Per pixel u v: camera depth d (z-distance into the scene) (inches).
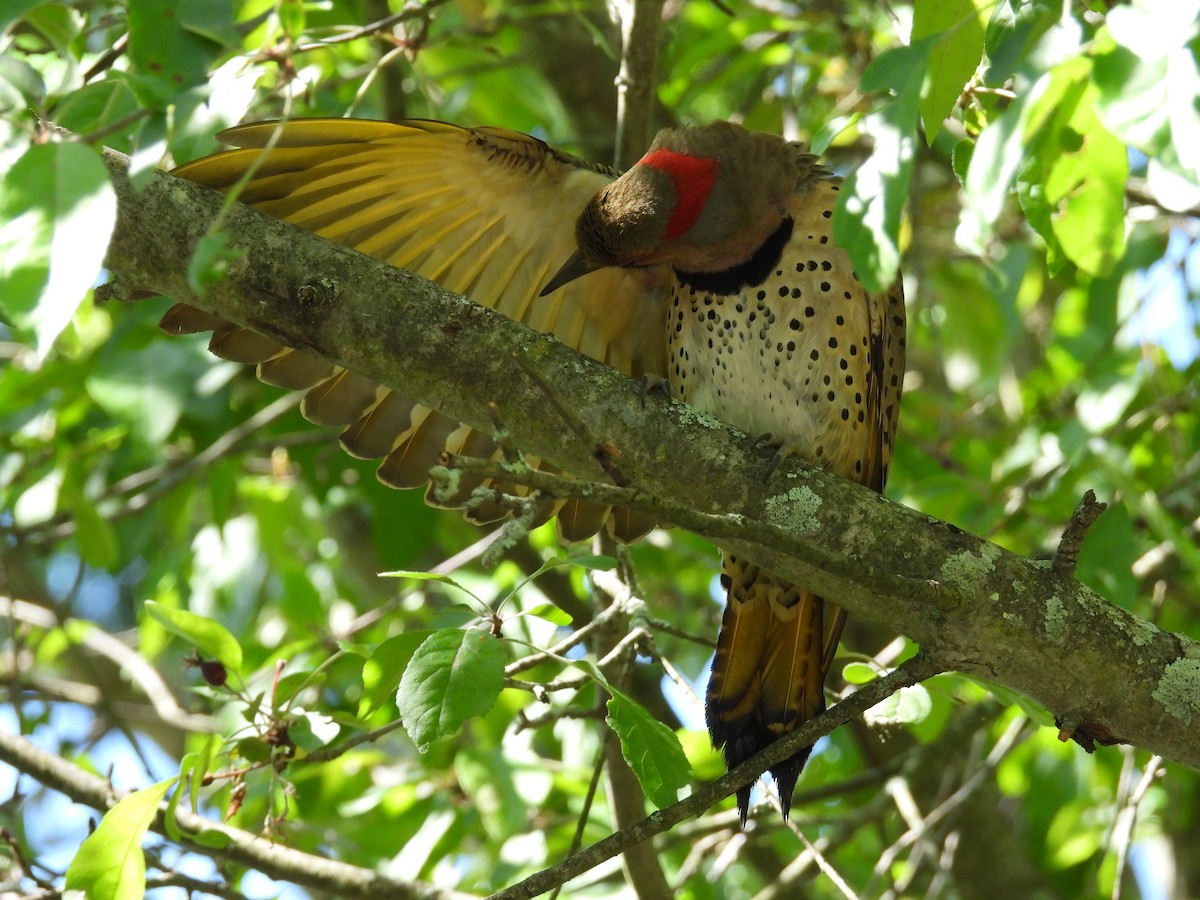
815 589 282.5
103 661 695.7
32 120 243.0
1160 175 210.8
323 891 344.8
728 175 349.1
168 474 496.1
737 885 575.5
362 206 325.1
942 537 272.5
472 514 370.6
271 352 321.4
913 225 481.4
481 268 355.6
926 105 259.1
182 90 258.2
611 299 374.6
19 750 366.9
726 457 279.9
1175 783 537.0
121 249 269.0
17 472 482.0
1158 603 456.1
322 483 507.8
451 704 268.2
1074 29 223.6
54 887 343.3
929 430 559.8
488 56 575.2
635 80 391.2
